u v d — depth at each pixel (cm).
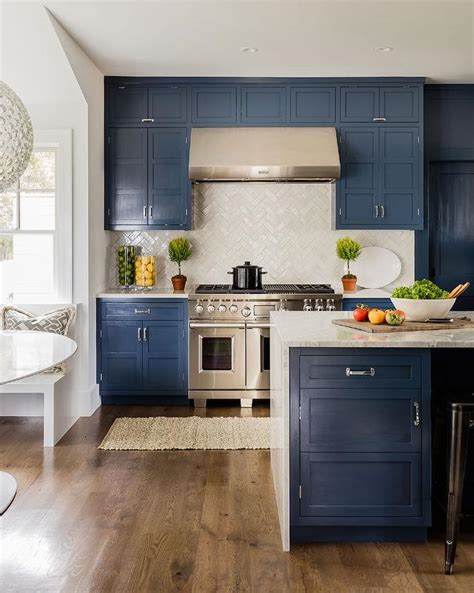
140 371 543
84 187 509
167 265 599
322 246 601
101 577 258
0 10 403
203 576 260
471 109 580
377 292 552
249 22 424
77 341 511
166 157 561
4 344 302
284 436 284
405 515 285
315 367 283
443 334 293
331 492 285
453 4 396
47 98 502
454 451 265
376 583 256
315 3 393
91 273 523
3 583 253
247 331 534
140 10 405
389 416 285
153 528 305
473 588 252
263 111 557
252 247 600
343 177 563
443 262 604
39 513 321
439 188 599
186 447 429
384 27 435
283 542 284
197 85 557
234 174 540
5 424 486
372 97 559
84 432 466
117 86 557
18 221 526
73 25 433
